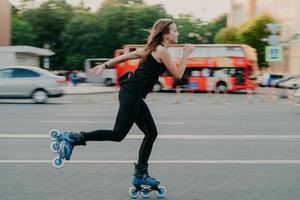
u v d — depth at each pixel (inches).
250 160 308.3
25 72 911.0
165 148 354.9
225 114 700.0
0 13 2222.0
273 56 1222.3
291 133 459.5
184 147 360.8
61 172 266.2
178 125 525.7
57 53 2950.3
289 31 2721.5
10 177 252.7
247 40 2554.1
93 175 259.1
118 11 2731.3
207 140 402.0
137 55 204.4
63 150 199.5
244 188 233.5
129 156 319.0
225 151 343.6
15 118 596.7
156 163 295.9
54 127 494.6
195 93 1541.6
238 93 1565.0
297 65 2522.1
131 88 201.0
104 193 220.8
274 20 2551.7
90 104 926.4
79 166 283.7
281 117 653.3
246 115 683.4
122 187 232.7
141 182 212.2
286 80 1995.6
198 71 1557.6
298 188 234.1
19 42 2854.3
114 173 264.7
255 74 1562.5
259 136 433.1
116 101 1047.0
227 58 1549.0
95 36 2743.6
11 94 903.1
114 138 202.1
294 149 356.2
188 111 756.6
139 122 213.3
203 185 239.0
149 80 201.8
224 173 268.1
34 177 253.1
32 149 344.8
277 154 332.5
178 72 201.2
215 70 1552.7
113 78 2068.2
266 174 266.2
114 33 2728.8
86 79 2378.2
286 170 277.9
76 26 2800.2
